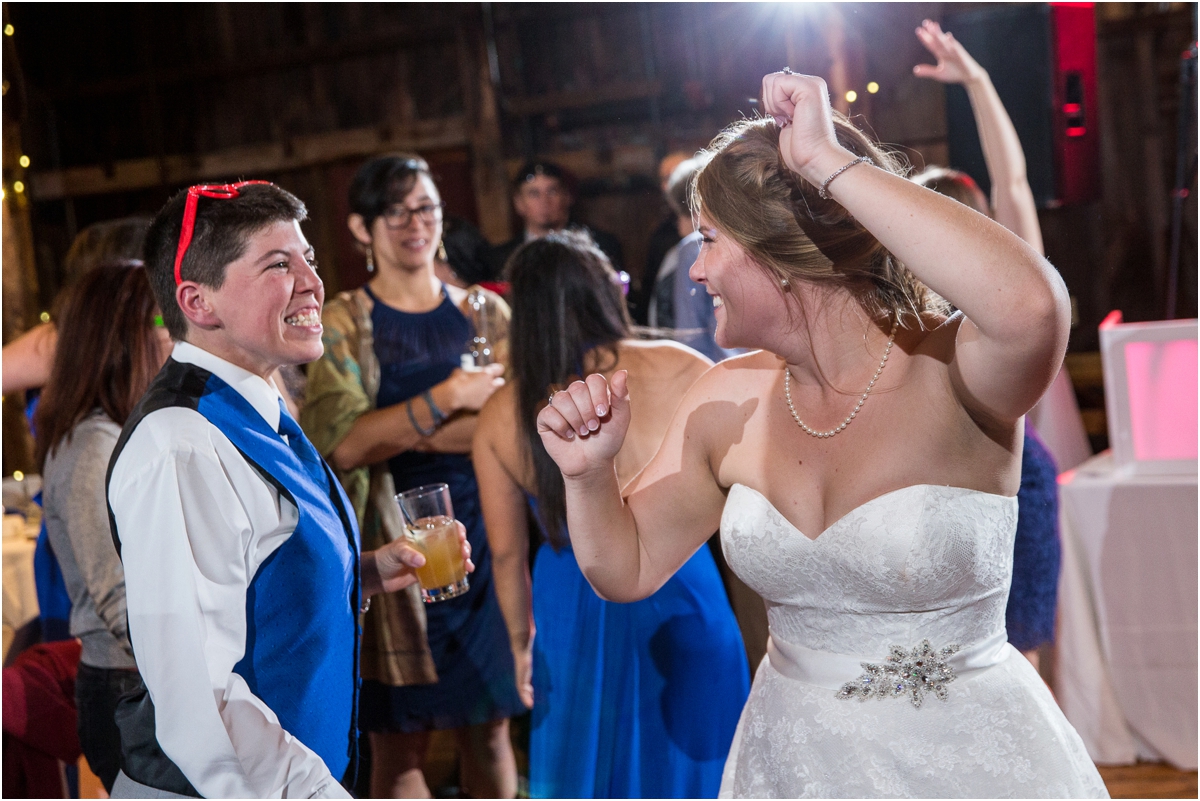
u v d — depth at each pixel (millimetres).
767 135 1218
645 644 1997
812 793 1219
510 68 5121
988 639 1218
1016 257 944
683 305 2885
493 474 2168
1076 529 2754
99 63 5512
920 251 959
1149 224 4422
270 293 1342
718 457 1326
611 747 2014
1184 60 3646
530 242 2107
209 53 5449
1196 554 2633
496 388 2344
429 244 2600
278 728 1217
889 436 1178
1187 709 2674
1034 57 3600
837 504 1193
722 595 2053
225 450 1271
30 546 2785
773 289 1201
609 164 5012
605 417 1202
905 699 1188
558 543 2082
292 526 1312
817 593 1222
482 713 2438
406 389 2549
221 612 1208
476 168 5141
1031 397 1039
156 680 1163
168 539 1184
